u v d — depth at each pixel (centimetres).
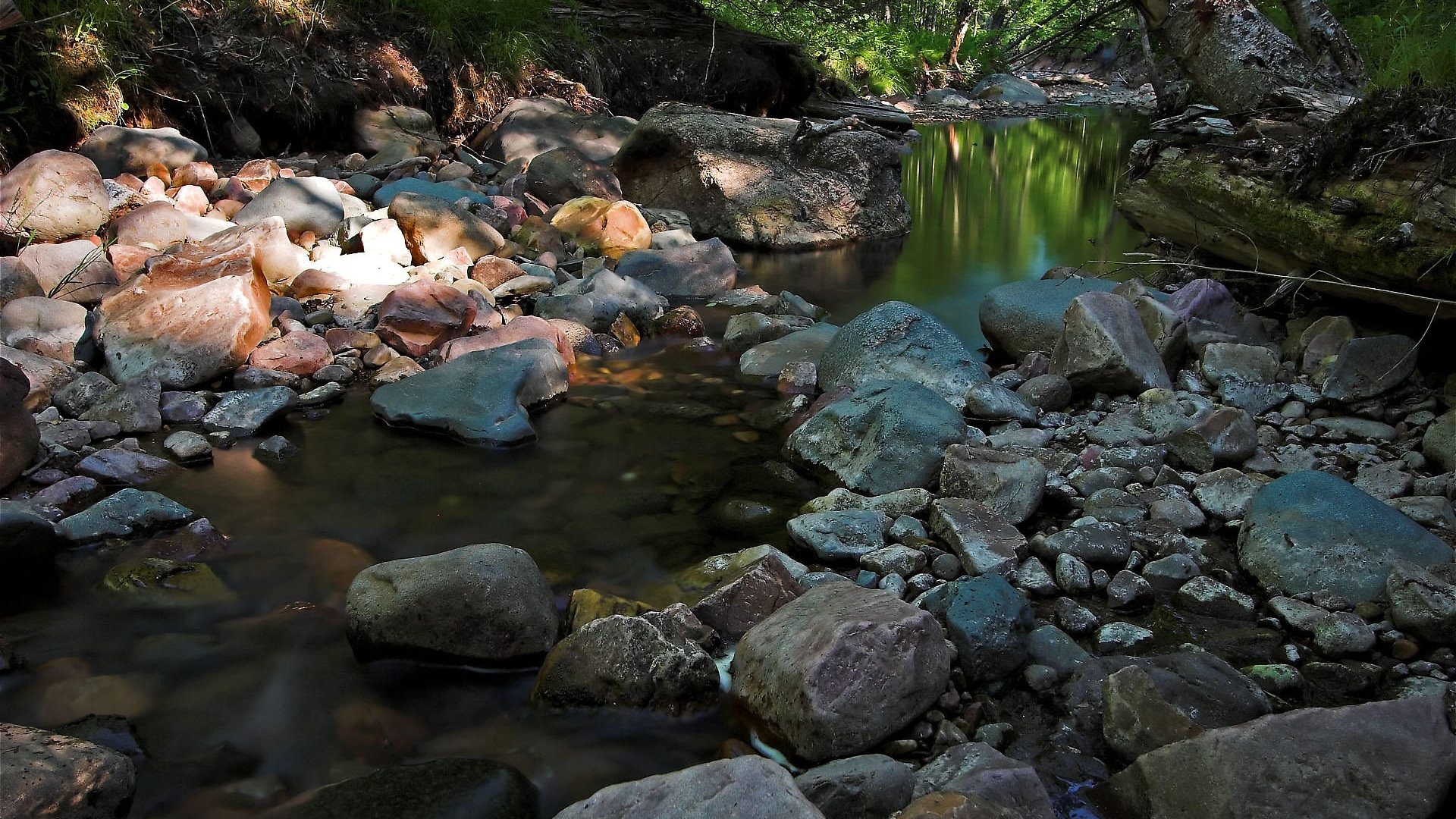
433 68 904
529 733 240
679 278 612
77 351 438
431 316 475
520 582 266
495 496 354
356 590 268
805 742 225
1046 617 284
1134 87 2472
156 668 258
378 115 830
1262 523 305
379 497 350
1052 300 499
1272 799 198
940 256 746
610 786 206
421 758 231
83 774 204
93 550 310
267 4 812
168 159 665
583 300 527
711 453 391
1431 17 579
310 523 331
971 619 258
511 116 895
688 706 246
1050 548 309
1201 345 456
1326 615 273
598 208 679
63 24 673
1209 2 574
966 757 213
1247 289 523
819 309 587
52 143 656
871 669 229
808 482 369
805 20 1998
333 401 430
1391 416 396
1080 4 830
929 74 2211
